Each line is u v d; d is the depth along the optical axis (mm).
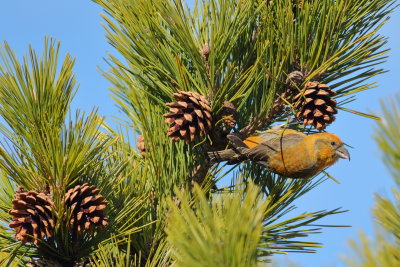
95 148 5172
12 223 4770
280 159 7023
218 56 6094
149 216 5910
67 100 5234
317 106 5992
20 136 5113
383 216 2014
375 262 1771
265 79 6434
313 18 6152
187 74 6258
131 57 6180
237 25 6059
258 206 2291
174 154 6426
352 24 6211
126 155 6160
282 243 5496
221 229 2303
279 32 6219
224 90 5895
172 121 5781
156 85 6434
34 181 5121
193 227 2260
